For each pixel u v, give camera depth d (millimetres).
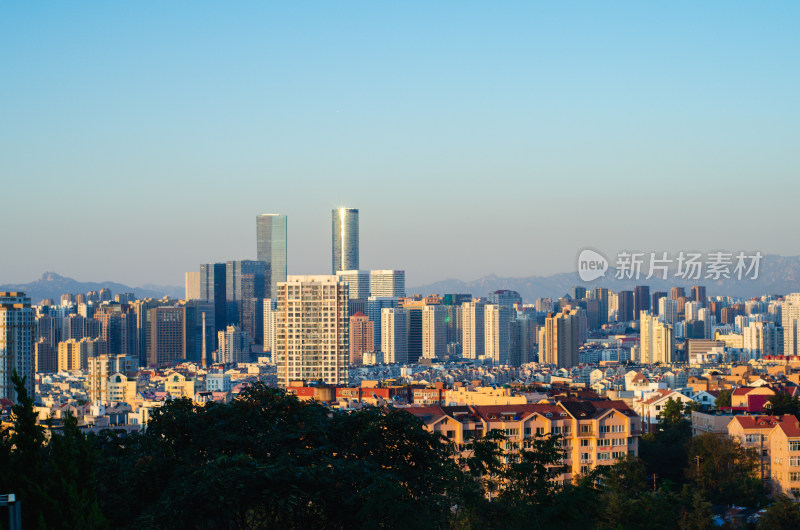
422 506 148125
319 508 150625
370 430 164000
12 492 117875
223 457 145875
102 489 149750
